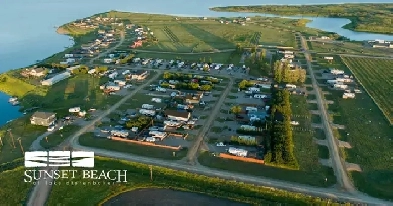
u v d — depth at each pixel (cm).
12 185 10706
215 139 13788
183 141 13625
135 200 10131
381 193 10606
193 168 11788
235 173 11525
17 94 19088
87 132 14288
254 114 15612
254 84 19600
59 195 10256
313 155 12706
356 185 10988
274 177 11331
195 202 10075
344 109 16738
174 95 18075
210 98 17962
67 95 18238
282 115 15112
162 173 11438
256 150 12925
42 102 17600
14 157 12494
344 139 13925
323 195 10450
